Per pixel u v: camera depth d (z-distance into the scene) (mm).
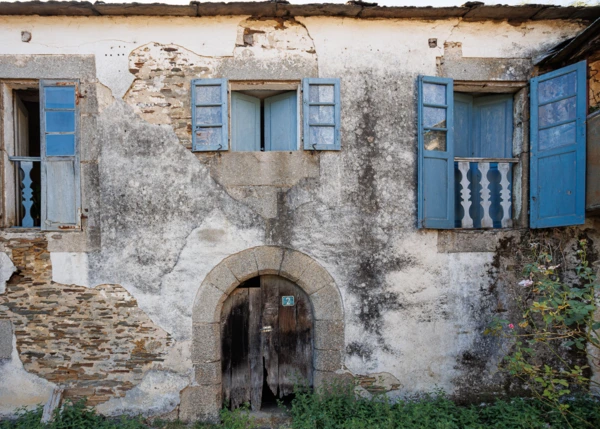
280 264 4438
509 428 3926
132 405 4324
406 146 4566
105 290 4367
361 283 4488
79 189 4371
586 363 4527
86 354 4344
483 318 4574
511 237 4625
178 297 4383
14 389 4324
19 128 4676
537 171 4516
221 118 4449
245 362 4582
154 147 4422
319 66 4520
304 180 4480
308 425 3930
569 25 4684
